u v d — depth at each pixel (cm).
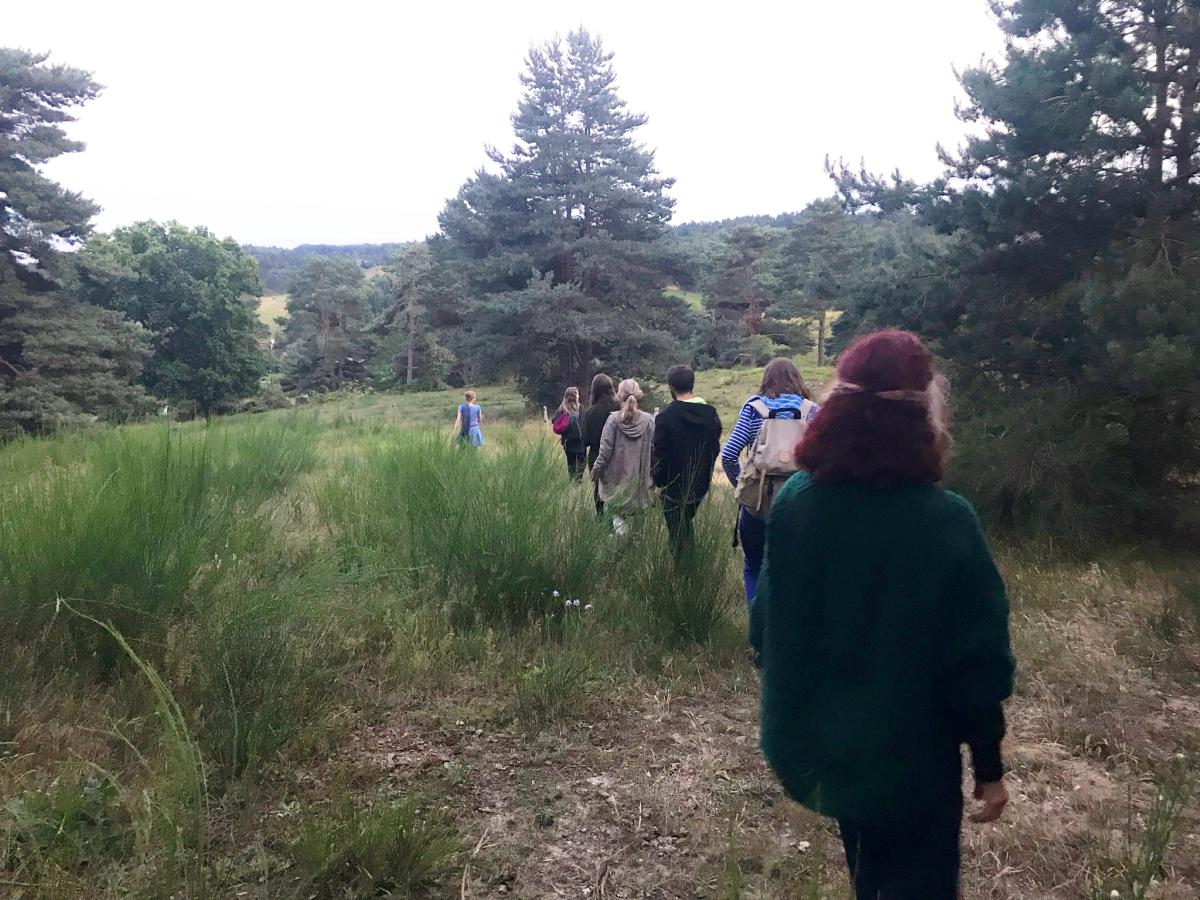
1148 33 755
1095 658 459
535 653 444
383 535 607
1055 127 741
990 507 759
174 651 367
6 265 2670
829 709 166
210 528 495
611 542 540
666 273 3766
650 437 598
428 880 262
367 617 459
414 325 7425
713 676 433
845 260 6094
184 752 248
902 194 884
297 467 937
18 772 288
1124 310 668
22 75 2647
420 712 377
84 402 2652
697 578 480
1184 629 500
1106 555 677
